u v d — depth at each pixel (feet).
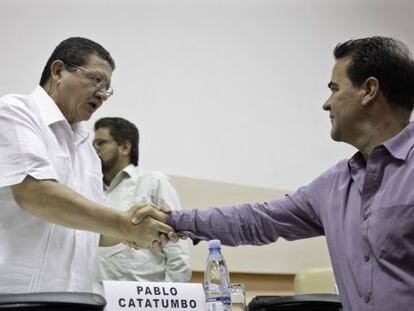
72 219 4.33
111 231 4.59
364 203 4.11
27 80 9.64
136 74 10.55
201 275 9.37
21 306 3.03
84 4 10.53
